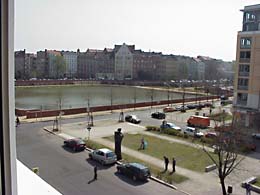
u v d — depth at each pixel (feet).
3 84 2.12
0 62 2.08
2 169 2.22
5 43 2.08
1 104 2.14
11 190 2.26
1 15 2.04
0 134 2.18
